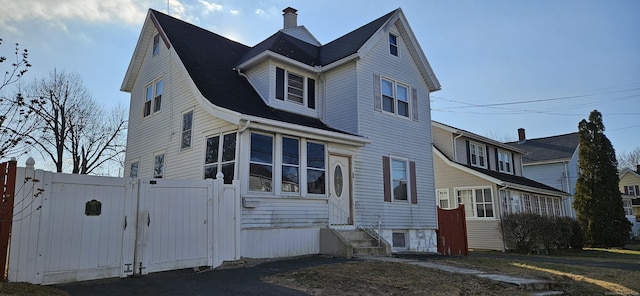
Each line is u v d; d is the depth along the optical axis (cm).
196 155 1241
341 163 1317
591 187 2647
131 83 1716
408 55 1670
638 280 998
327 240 1148
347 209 1305
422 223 1559
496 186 2106
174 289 667
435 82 1722
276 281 749
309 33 1820
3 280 599
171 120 1404
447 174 2281
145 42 1622
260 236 1031
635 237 3288
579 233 2341
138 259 751
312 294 666
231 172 1070
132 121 1658
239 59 1548
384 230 1398
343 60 1423
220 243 886
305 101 1451
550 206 2750
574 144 3303
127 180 757
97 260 702
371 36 1483
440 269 905
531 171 3331
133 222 755
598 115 2725
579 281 938
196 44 1481
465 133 2303
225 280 746
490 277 847
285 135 1145
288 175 1135
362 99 1413
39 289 592
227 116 1057
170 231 805
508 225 2023
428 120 1700
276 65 1371
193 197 855
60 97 2572
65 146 2614
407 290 714
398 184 1500
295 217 1127
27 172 638
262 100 1341
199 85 1196
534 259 1574
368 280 764
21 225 625
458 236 1570
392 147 1498
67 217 675
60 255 661
